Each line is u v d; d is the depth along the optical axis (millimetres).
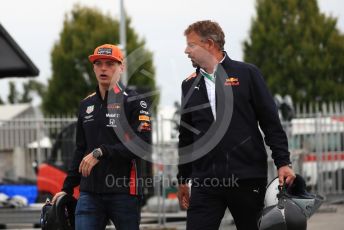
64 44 153000
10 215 50469
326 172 62375
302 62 157375
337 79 158375
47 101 152125
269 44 159500
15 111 106062
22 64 38219
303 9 160250
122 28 94688
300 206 21156
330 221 48375
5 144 65875
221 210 22375
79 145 24391
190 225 22359
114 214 23484
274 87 157125
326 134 62531
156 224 48531
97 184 23328
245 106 22125
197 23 22531
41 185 57812
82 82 151000
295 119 64000
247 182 22062
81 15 155375
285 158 21922
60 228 23781
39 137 64688
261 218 21188
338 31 160250
